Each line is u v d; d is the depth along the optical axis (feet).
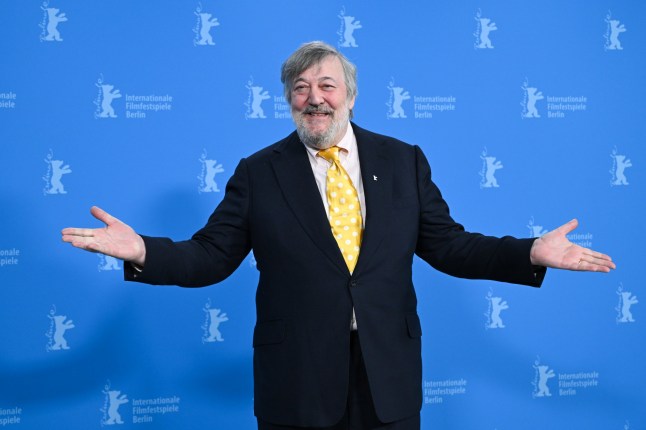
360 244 6.59
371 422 6.43
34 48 9.37
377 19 10.11
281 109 9.96
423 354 10.20
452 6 10.27
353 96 7.10
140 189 9.61
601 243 10.57
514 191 10.37
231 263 7.01
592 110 10.57
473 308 10.34
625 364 10.61
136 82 9.60
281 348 6.42
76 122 9.47
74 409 9.50
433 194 7.16
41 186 9.39
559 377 10.48
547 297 10.48
